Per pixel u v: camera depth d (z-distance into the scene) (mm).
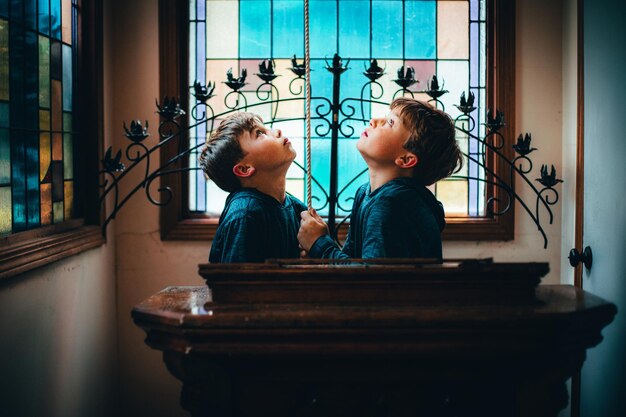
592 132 2551
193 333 1587
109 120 2877
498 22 2943
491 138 2961
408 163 2164
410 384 1697
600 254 2469
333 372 1660
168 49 2928
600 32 2459
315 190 3014
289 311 1613
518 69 2951
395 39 3016
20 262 2004
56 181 2461
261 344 1589
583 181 2652
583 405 2592
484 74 3021
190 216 3023
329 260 1751
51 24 2418
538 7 2947
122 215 2955
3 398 1938
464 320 1580
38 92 2299
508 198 2953
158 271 2967
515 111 2953
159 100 2934
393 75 3016
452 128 2213
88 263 2645
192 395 1683
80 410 2555
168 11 2922
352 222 2252
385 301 1696
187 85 2998
